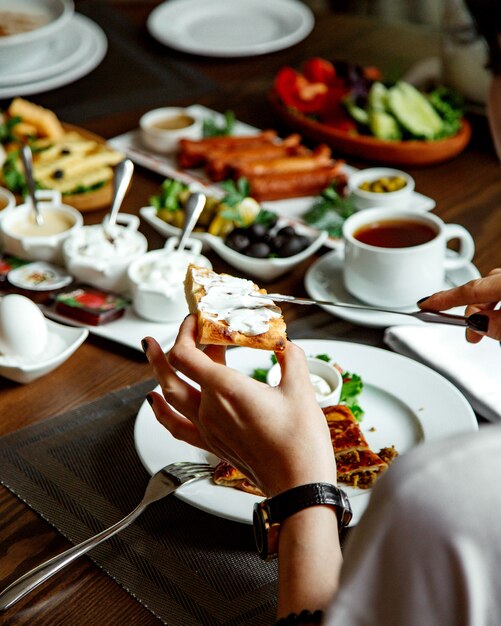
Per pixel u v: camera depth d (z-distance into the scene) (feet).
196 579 3.41
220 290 3.73
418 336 4.77
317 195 6.63
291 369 3.30
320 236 5.86
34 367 4.53
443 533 1.81
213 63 8.76
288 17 9.37
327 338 5.01
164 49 8.96
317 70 7.61
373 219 5.50
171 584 3.38
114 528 3.46
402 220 5.49
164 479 3.67
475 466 1.83
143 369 4.80
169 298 5.01
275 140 7.30
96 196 6.34
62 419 4.37
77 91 8.16
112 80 8.36
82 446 4.16
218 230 5.89
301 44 9.09
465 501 1.81
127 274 5.37
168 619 3.23
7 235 5.66
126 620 3.24
